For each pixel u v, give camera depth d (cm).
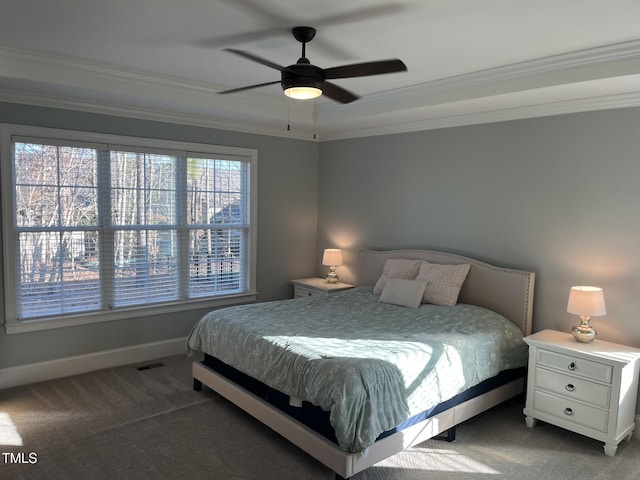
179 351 486
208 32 286
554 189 377
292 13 255
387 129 498
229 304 523
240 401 332
